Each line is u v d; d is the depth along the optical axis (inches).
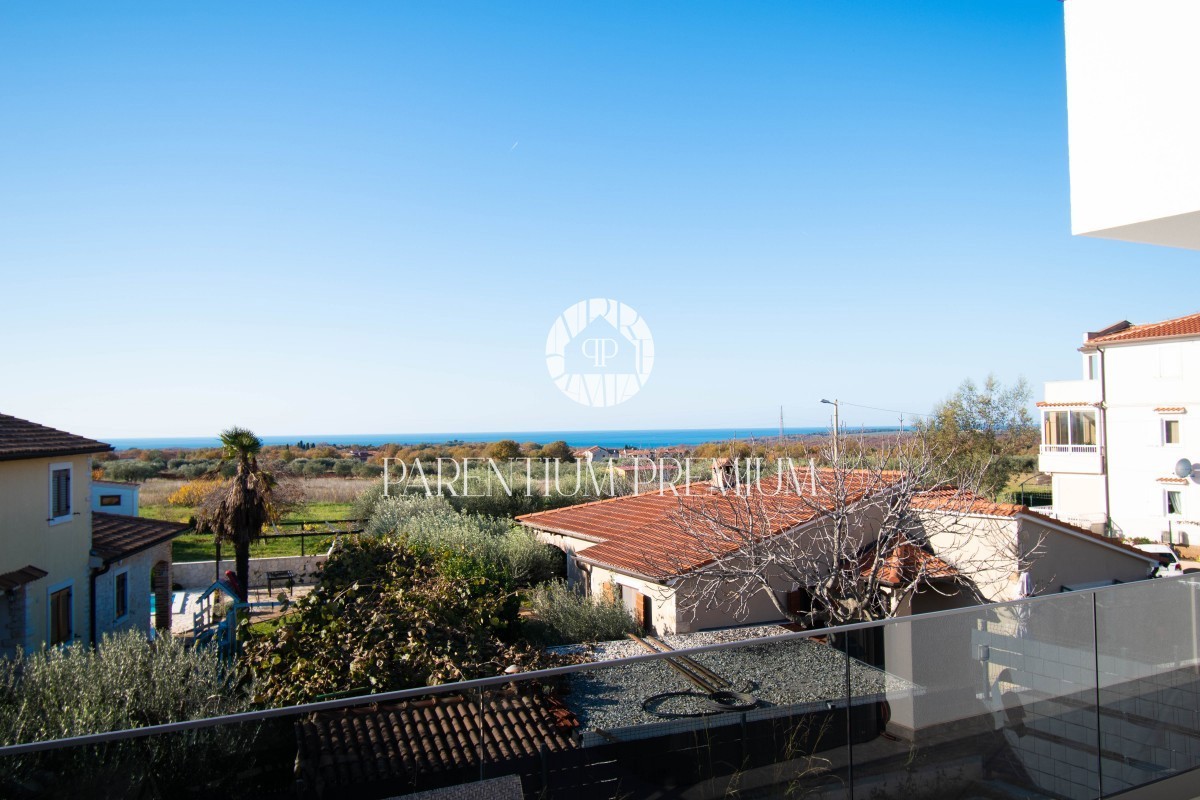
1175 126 203.5
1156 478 1133.7
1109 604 202.7
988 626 186.7
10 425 548.1
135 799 123.2
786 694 170.4
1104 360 1204.5
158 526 719.1
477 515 896.9
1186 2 201.0
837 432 480.4
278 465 1280.8
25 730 277.4
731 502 492.1
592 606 531.2
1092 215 225.0
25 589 493.4
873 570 431.5
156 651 357.4
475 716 149.1
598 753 156.3
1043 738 188.7
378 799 138.9
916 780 175.8
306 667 322.7
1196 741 210.5
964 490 514.0
